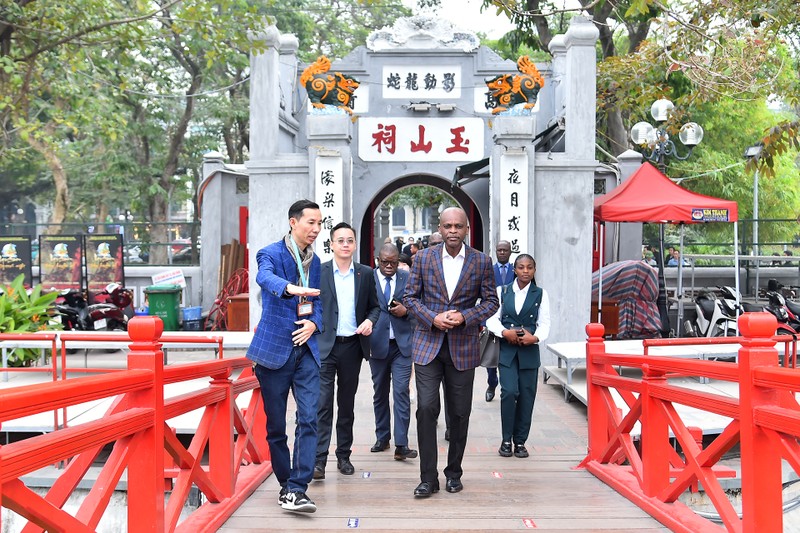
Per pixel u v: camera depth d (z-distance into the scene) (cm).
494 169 977
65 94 1212
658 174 948
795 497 559
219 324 1213
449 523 414
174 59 2022
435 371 470
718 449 339
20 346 746
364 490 481
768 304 1093
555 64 1142
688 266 1444
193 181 2467
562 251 977
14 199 3122
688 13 859
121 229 1454
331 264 527
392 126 1134
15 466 213
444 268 477
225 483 436
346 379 529
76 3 1019
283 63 1128
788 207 2009
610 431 522
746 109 1936
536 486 492
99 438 264
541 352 974
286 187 966
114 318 1070
